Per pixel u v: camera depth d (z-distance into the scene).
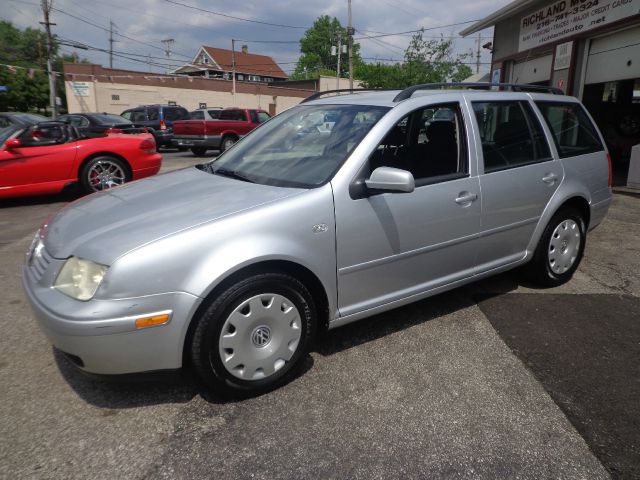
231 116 18.41
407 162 3.31
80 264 2.43
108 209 2.89
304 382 2.86
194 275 2.42
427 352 3.20
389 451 2.29
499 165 3.66
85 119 13.19
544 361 3.09
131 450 2.29
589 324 3.61
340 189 2.86
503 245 3.79
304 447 2.32
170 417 2.54
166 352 2.44
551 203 4.02
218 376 2.54
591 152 4.47
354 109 3.39
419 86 3.43
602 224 6.54
